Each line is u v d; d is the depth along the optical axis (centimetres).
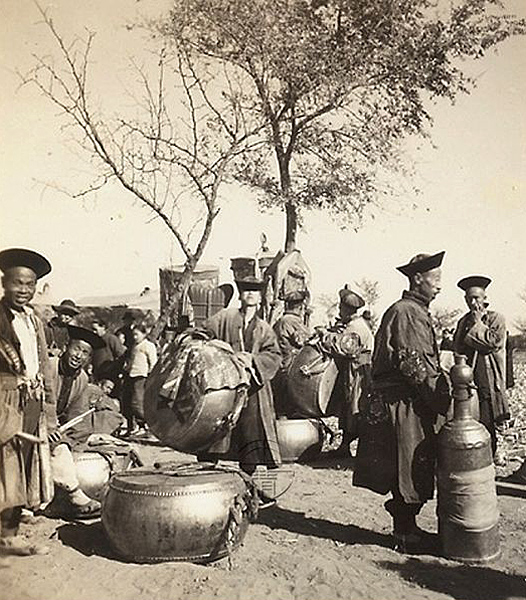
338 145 897
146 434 879
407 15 845
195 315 867
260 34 871
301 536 498
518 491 617
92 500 521
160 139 865
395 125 882
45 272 477
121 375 882
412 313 468
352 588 400
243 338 549
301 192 905
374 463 471
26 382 456
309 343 778
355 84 875
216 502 431
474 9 847
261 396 543
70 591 389
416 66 854
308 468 714
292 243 905
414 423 466
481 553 448
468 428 452
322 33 863
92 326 852
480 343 652
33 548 448
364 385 753
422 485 463
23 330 468
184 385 505
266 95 888
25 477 461
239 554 456
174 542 425
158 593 388
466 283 666
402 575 425
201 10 854
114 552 450
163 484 433
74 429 569
